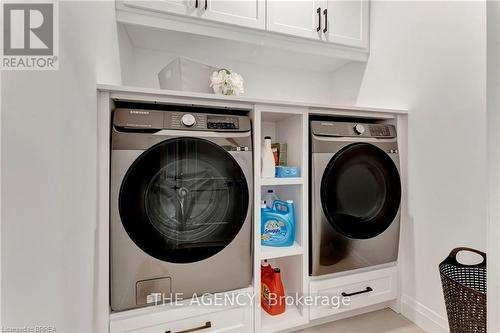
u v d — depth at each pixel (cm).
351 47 193
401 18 167
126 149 108
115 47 137
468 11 128
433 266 146
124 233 108
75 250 84
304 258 144
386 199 158
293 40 181
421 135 153
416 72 156
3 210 52
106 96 108
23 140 58
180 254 116
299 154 146
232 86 146
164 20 151
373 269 160
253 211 131
